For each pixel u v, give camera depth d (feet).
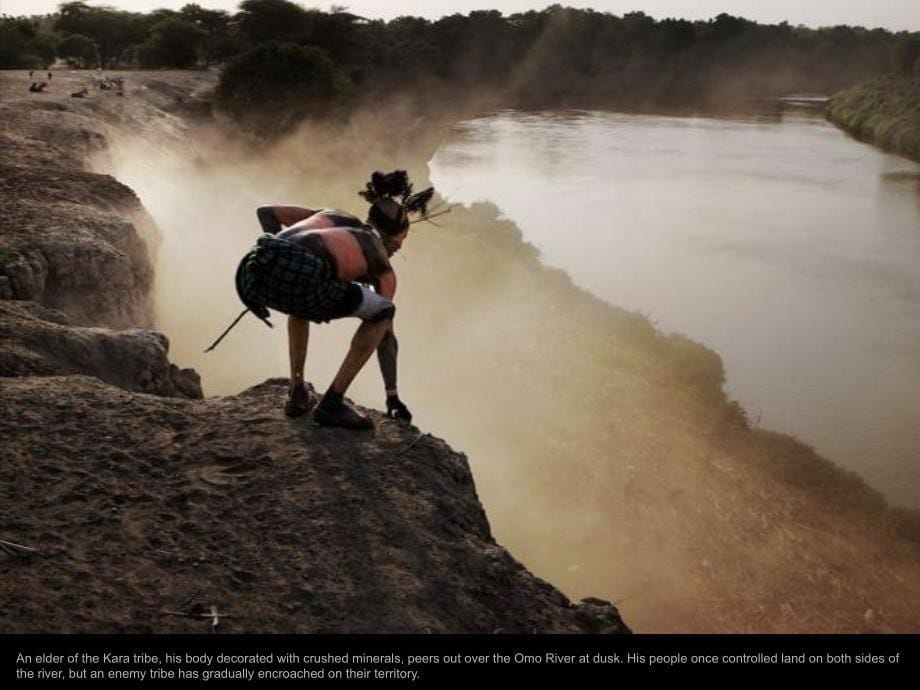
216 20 253.65
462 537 13.02
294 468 13.71
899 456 61.57
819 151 203.00
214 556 11.78
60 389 15.89
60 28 255.29
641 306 91.86
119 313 29.78
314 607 11.10
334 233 13.43
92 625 10.38
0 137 52.80
